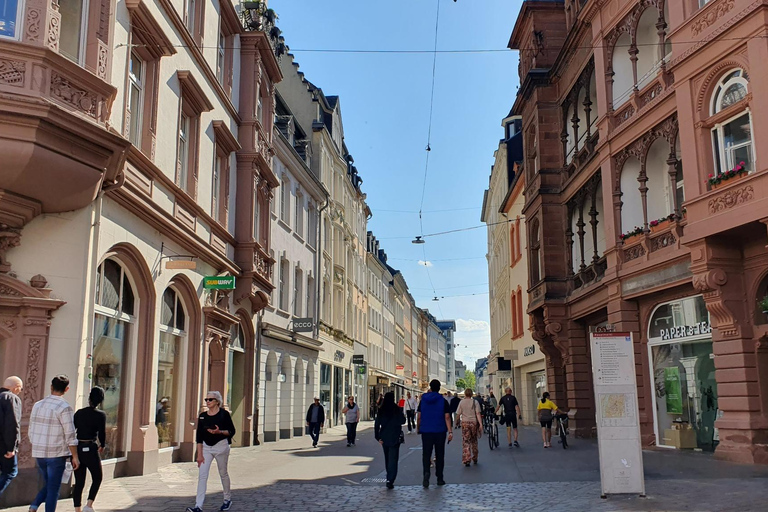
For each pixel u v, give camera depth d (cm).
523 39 3042
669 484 1107
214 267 1848
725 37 1448
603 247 2433
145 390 1390
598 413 1010
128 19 1287
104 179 1135
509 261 4131
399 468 1493
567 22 2658
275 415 2572
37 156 971
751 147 1421
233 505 978
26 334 1023
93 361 1219
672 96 1683
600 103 2094
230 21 2031
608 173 2030
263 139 2267
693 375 1722
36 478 990
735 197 1400
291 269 2892
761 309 1443
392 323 6812
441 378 12231
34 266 1055
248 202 2100
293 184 2952
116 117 1231
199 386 1706
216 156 1927
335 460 1709
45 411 799
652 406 1867
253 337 2300
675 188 1717
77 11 1110
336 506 964
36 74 976
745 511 838
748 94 1395
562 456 1675
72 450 800
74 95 1041
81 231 1105
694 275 1507
